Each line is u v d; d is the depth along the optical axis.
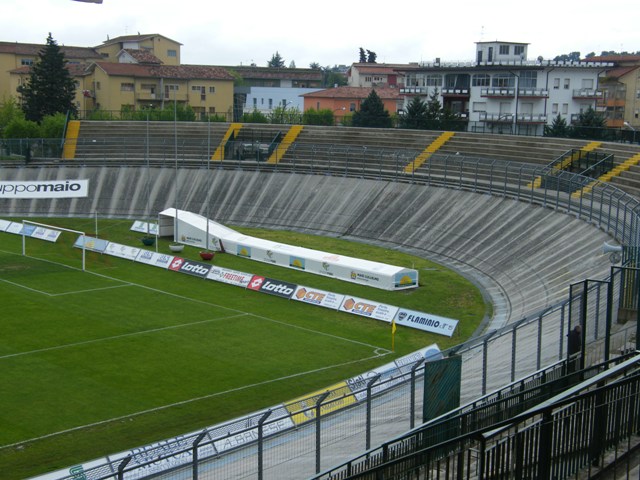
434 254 75.44
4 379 42.44
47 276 67.25
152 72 159.00
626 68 142.50
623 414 17.92
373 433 27.19
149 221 91.12
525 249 67.00
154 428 36.50
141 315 55.94
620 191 64.25
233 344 49.78
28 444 34.47
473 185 83.56
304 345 49.94
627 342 29.59
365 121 120.81
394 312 55.34
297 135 108.75
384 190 88.12
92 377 43.12
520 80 123.38
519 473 15.15
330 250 78.38
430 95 132.62
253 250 75.00
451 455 17.89
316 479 20.30
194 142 108.94
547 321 41.97
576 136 97.56
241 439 27.67
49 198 92.69
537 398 25.56
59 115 123.69
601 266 54.69
